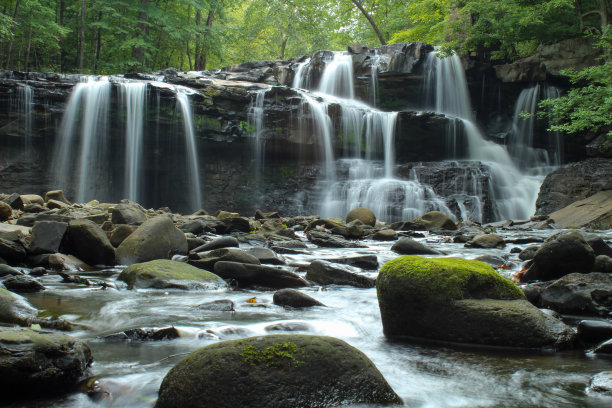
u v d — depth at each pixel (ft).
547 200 65.36
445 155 80.12
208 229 35.70
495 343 10.57
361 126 77.82
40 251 21.18
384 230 39.45
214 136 72.95
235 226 37.45
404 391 7.95
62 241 21.75
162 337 10.73
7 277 16.88
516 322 10.59
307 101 75.46
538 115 78.28
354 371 7.49
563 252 16.17
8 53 87.86
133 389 7.89
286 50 147.23
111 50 106.11
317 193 76.33
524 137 81.51
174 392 7.18
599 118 55.36
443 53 79.87
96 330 11.57
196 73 83.97
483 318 10.70
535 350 10.30
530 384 8.25
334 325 12.22
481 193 71.15
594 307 12.86
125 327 11.70
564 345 10.42
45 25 91.81
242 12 149.48
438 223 49.03
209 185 75.66
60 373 7.95
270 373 7.20
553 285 13.76
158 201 76.28
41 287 16.17
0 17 73.10
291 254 27.43
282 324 11.71
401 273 11.57
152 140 72.38
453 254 27.71
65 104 68.08
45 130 67.77
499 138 83.15
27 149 67.67
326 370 7.38
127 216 31.17
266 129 74.33
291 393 7.08
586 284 13.38
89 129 69.26
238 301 14.99
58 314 12.90
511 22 75.05
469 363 9.42
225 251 19.89
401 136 78.18
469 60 82.99
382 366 9.24
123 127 70.69
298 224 47.57
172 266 17.93
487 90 84.84
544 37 78.28
